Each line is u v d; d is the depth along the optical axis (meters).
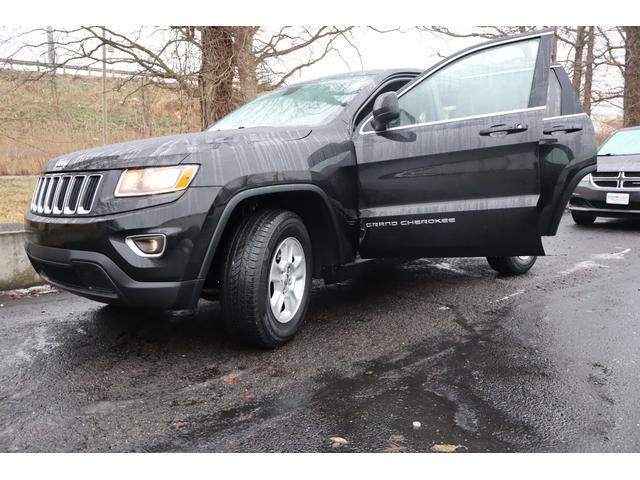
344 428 2.32
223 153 2.92
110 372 2.95
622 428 2.29
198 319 3.88
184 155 2.80
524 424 2.33
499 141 3.37
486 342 3.36
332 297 4.46
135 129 9.78
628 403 2.51
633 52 14.12
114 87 9.34
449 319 3.83
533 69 3.39
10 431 2.32
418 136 3.54
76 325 3.81
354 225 3.63
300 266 3.40
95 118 16.34
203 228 2.80
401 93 3.69
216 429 2.32
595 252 6.26
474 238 3.50
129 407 2.53
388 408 2.49
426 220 3.53
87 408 2.52
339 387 2.72
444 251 3.61
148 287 2.75
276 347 3.27
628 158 7.83
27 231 3.28
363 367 2.98
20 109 11.00
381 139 3.60
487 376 2.84
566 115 3.43
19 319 3.99
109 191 2.79
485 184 3.43
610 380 2.76
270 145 3.14
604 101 15.37
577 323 3.69
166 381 2.82
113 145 3.16
